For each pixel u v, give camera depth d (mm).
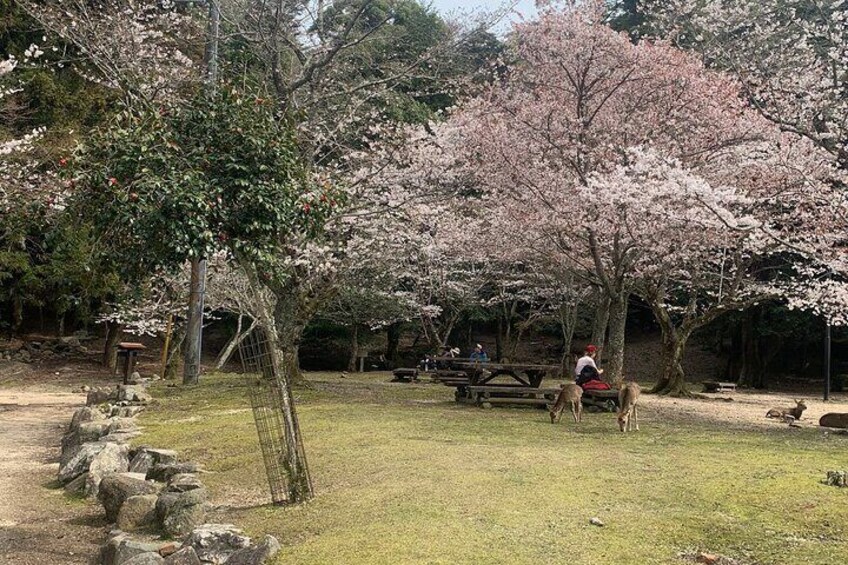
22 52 20078
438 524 5137
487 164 14945
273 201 5988
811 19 17500
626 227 13484
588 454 7789
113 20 13805
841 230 13711
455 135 16234
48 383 21797
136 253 6031
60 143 17562
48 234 6844
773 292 16156
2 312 27219
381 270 18641
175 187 5543
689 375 28406
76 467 8492
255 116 6188
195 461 8195
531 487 6168
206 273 18266
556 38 14477
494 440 8719
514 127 14805
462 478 6461
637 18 25484
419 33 18234
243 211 6027
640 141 14469
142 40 15047
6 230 17266
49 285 22078
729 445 8742
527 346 32312
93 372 24141
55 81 20297
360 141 18500
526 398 13289
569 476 6609
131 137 5742
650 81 14336
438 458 7375
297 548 4855
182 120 6066
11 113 18031
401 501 5770
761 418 12750
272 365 6363
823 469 7043
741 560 4598
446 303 25031
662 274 16516
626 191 11922
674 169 11719
